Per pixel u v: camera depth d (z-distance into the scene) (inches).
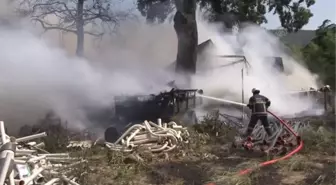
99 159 355.6
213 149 420.5
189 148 398.0
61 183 248.7
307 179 307.3
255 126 453.7
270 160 366.9
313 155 391.5
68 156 300.5
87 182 283.3
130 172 316.8
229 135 484.4
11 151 219.6
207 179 308.8
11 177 209.6
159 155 369.4
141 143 374.6
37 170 236.4
